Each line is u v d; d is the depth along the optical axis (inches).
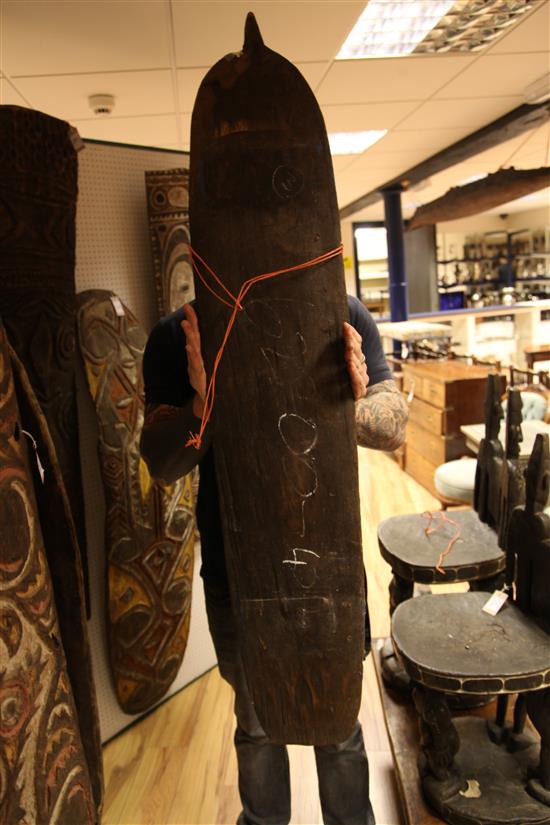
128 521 79.0
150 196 82.1
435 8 104.1
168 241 83.0
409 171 233.8
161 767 76.2
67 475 70.5
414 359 197.9
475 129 177.3
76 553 49.9
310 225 42.6
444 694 59.2
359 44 115.6
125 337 80.0
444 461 159.3
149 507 80.9
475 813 57.3
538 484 57.9
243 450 44.9
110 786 73.5
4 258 61.6
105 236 81.4
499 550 70.3
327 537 45.0
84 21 95.8
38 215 62.9
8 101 131.8
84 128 154.5
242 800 59.0
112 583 78.7
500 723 68.1
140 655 81.7
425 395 169.5
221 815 68.4
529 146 207.6
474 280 401.1
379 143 190.4
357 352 43.1
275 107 42.2
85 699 51.9
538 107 149.6
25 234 62.2
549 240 372.8
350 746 53.7
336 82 132.0
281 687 46.9
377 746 76.0
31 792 42.9
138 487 79.8
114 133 160.4
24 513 43.9
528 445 96.9
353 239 396.2
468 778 61.7
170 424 49.4
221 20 98.7
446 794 59.5
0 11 91.2
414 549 71.7
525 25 109.0
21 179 61.0
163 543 82.4
